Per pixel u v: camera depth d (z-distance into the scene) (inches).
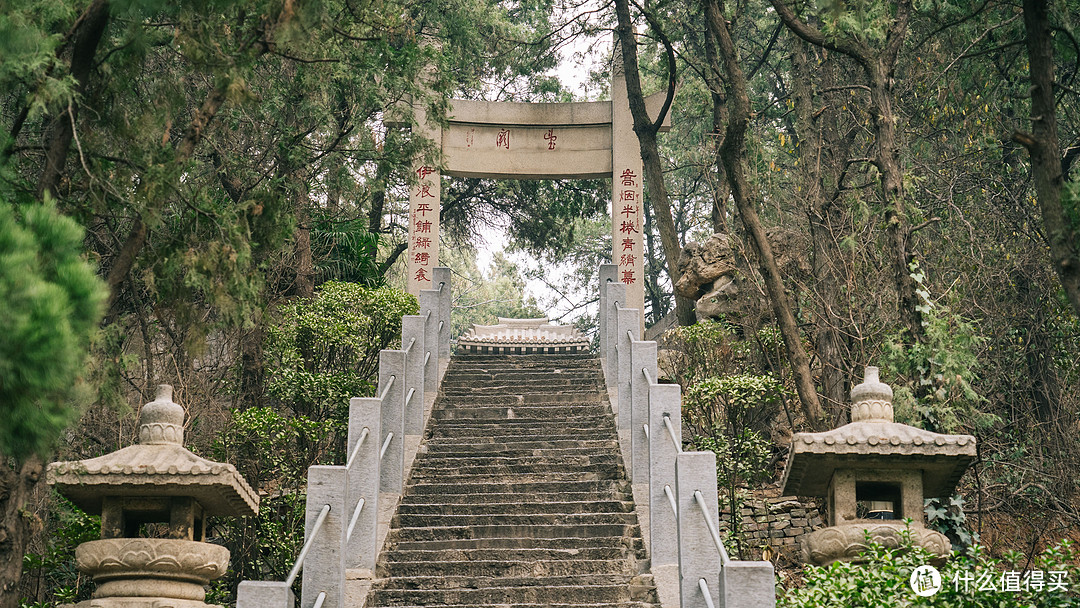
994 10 471.5
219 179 510.3
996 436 489.1
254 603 232.2
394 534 361.1
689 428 563.8
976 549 284.0
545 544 353.4
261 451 471.2
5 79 254.2
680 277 673.0
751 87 802.8
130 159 293.9
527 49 776.3
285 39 299.7
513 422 470.3
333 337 521.0
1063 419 470.0
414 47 467.2
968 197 551.8
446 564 334.3
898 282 406.3
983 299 498.9
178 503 299.3
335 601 276.2
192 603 292.5
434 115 489.7
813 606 252.1
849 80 605.9
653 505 332.8
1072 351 489.4
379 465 344.5
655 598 313.4
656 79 874.1
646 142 708.7
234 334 556.7
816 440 285.1
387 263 823.7
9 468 264.2
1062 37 362.6
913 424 378.3
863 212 453.7
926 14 487.2
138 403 470.3
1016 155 549.6
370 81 469.1
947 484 304.8
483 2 757.9
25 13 255.9
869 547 279.0
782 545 509.4
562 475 411.5
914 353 387.2
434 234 699.4
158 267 293.0
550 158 729.6
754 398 491.8
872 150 553.0
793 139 679.1
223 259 290.4
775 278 462.9
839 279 497.4
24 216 207.5
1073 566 272.7
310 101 464.8
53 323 187.0
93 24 278.5
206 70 297.9
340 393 500.1
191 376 493.0
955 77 557.6
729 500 506.6
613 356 507.2
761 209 613.0
